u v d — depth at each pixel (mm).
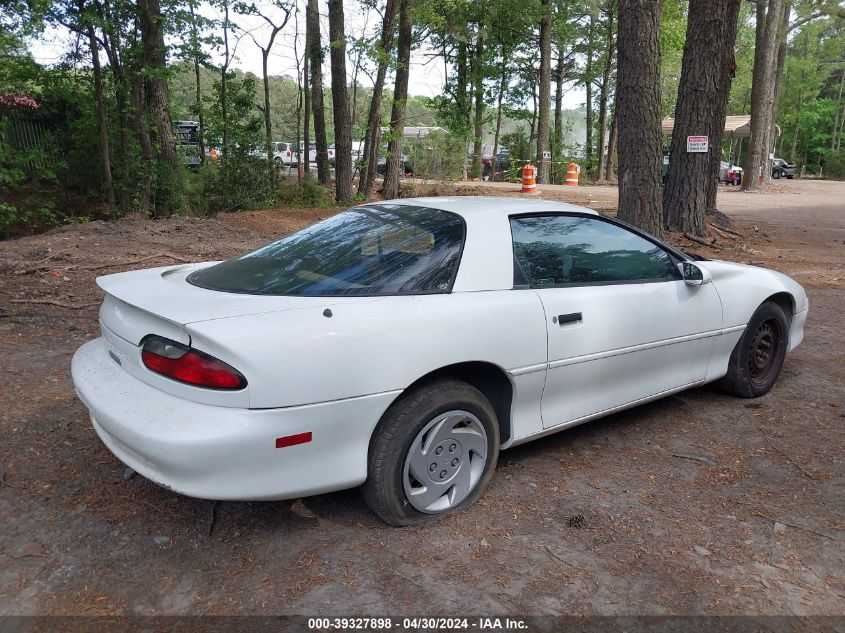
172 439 2305
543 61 30172
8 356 4816
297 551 2654
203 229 11672
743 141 57094
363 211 3533
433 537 2773
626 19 7965
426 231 3152
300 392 2410
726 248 10945
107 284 2986
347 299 2703
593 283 3498
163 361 2465
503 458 3551
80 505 2938
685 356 3947
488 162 39500
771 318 4480
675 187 11281
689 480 3330
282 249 3240
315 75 23484
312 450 2488
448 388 2818
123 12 13359
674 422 4070
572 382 3332
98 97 14719
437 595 2408
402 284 2857
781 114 57469
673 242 10773
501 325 2965
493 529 2844
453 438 2871
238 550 2654
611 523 2912
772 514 3014
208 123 18516
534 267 3279
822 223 15586
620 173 8383
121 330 2719
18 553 2584
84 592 2383
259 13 17906
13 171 13273
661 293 3734
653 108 8070
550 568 2584
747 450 3682
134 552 2619
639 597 2426
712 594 2453
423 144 22562
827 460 3562
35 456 3355
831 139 59688
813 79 54500
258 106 18734
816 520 2967
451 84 31844
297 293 2744
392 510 2742
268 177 17875
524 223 3373
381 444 2676
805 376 4953
